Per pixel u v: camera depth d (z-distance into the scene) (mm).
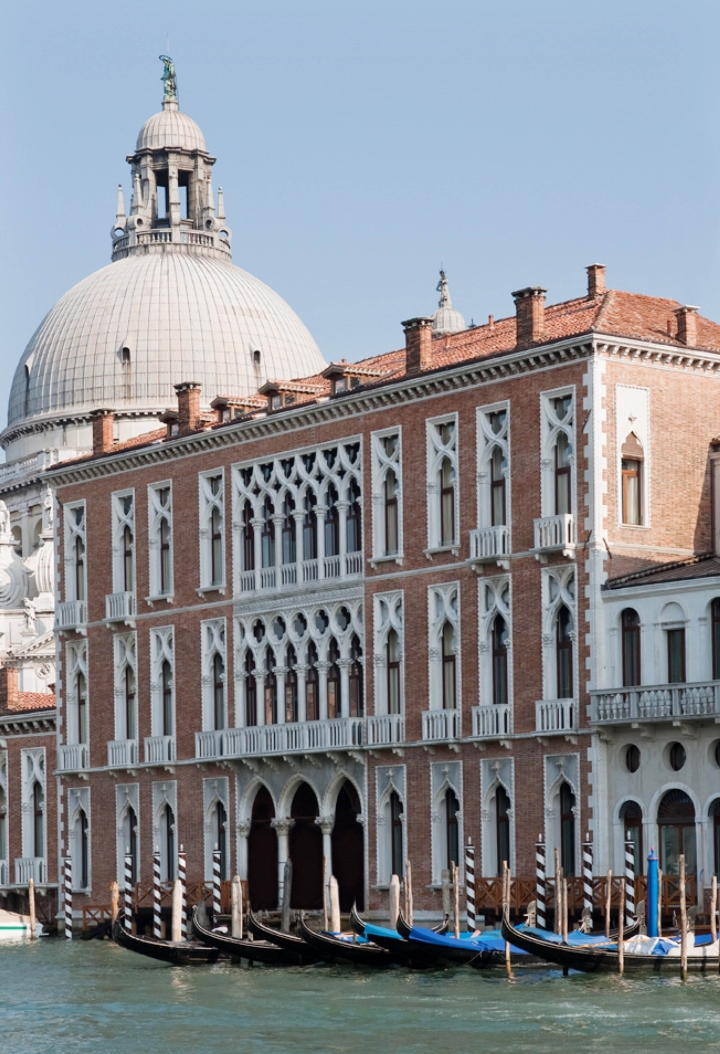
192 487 89625
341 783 82250
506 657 75000
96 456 94688
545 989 61781
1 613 139625
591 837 70812
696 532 74188
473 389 76438
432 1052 52250
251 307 147625
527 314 74375
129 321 144250
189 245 153250
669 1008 57312
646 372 73250
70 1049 54844
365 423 81250
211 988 66438
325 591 82625
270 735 84188
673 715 67812
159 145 154125
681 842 68562
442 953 67000
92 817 94500
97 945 87062
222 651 87875
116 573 93562
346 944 69875
